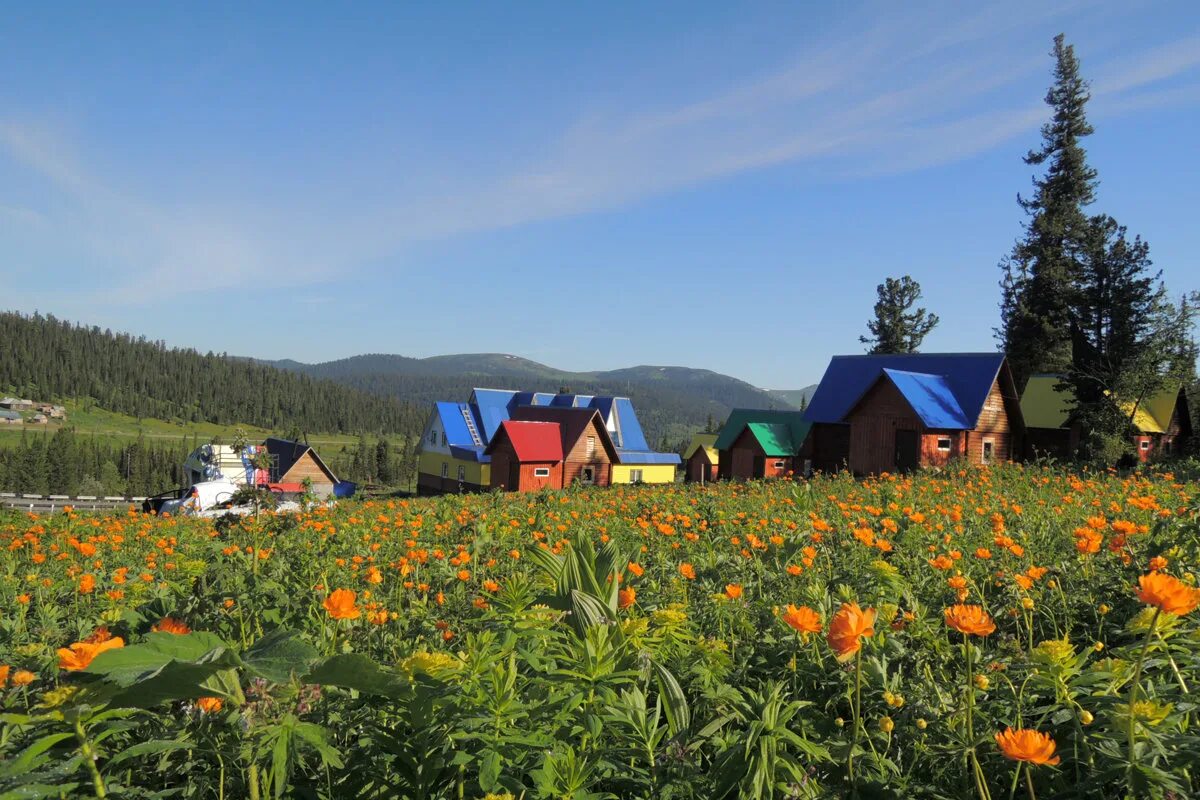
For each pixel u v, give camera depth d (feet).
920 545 21.59
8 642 14.51
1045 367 150.92
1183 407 130.52
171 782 8.12
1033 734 7.40
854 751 8.96
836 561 21.17
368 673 6.80
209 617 13.21
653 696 11.35
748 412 132.87
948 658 11.53
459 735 7.90
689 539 26.61
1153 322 109.19
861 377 116.57
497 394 183.83
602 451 151.02
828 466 117.19
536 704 8.71
